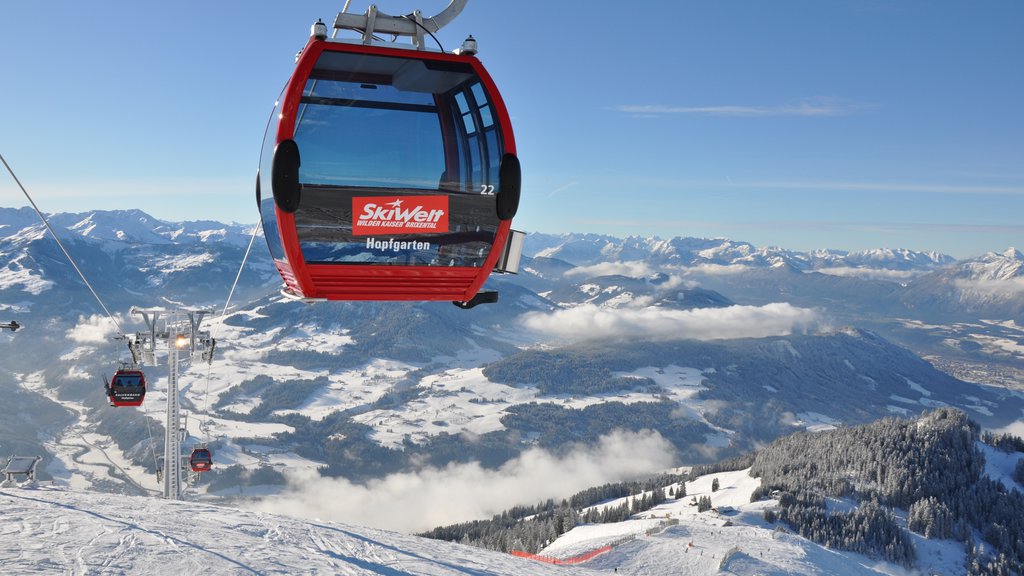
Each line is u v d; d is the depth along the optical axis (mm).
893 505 170125
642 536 118688
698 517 149875
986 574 136125
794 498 164875
